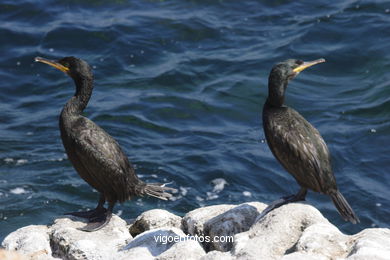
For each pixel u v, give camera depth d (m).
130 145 15.96
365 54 19.50
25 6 21.77
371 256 8.23
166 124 16.92
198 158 15.41
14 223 13.35
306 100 17.77
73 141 10.52
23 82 18.70
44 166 15.11
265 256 8.80
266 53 19.77
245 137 16.39
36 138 16.25
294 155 9.91
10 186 14.38
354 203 14.21
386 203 14.14
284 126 10.06
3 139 16.12
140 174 14.80
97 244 9.87
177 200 14.09
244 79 18.72
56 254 10.05
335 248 8.80
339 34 20.34
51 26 20.94
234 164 15.23
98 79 18.86
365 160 15.44
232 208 10.37
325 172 9.91
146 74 19.00
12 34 20.55
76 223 10.72
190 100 17.84
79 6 22.03
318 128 16.61
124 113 17.23
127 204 13.92
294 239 9.28
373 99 17.62
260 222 9.62
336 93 18.09
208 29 20.86
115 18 21.36
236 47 20.16
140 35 20.56
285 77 10.31
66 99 18.02
